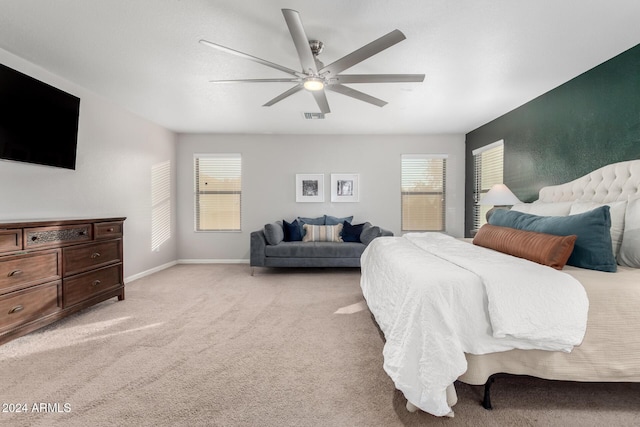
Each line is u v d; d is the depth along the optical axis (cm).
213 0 186
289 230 488
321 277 427
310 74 221
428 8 194
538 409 147
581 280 155
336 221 514
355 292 352
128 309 292
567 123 307
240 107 390
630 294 146
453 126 484
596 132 274
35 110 261
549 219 208
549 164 333
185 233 533
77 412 145
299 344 219
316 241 483
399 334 148
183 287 373
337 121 456
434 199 541
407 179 541
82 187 327
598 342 143
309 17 202
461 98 357
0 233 203
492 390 162
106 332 238
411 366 135
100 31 221
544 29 216
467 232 525
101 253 291
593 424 137
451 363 130
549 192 317
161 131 480
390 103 374
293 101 370
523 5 191
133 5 191
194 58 260
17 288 214
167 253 500
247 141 534
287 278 421
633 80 241
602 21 207
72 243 258
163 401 154
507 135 410
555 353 143
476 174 502
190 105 382
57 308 245
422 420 140
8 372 180
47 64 271
